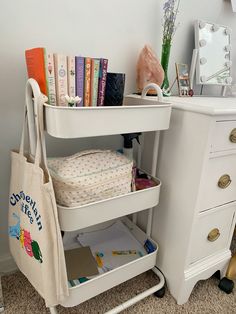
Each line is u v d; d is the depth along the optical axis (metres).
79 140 1.04
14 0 0.78
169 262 0.99
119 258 1.04
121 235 1.18
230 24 1.30
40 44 0.86
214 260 1.02
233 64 1.39
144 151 1.06
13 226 0.85
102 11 0.93
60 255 0.69
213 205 0.91
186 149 0.84
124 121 0.69
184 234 0.90
